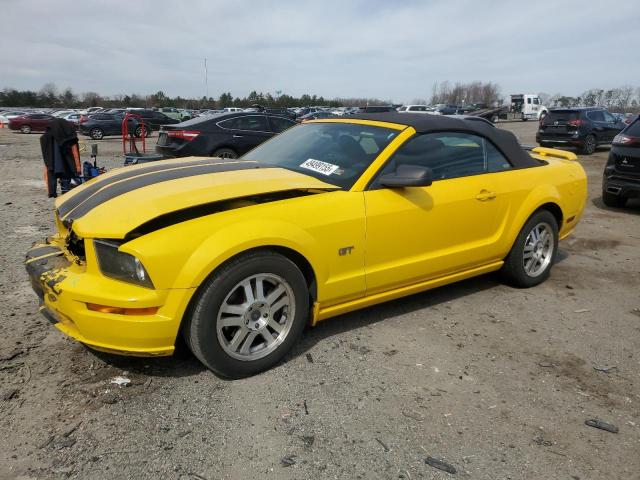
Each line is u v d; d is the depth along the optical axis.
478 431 2.63
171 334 2.73
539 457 2.46
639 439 2.61
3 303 4.02
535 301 4.36
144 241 2.65
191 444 2.46
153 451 2.41
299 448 2.46
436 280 3.92
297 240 3.01
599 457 2.47
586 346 3.58
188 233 2.72
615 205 8.61
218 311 2.81
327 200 3.22
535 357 3.41
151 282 2.64
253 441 2.49
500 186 4.14
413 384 3.03
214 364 2.88
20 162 15.05
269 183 3.16
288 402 2.81
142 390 2.88
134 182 3.29
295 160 3.85
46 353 3.24
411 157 3.66
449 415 2.75
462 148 4.02
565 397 2.96
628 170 7.88
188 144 10.25
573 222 4.99
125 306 2.63
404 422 2.67
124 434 2.51
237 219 2.88
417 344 3.52
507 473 2.35
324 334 3.62
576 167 5.02
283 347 3.12
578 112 17.20
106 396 2.81
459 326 3.82
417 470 2.34
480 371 3.20
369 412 2.75
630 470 2.39
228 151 10.61
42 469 2.27
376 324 3.81
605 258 5.70
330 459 2.39
